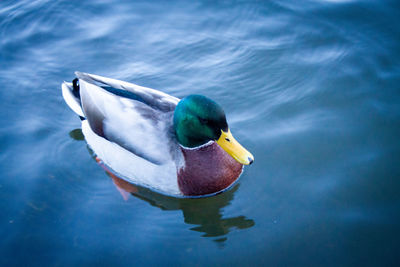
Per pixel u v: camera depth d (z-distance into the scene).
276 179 1.24
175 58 1.51
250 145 1.30
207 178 1.22
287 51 1.50
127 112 1.24
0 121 1.38
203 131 1.18
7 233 1.18
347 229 1.14
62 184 1.27
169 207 1.23
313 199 1.20
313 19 1.55
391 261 1.10
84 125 1.32
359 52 1.45
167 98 1.27
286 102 1.38
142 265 1.13
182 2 1.66
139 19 1.62
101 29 1.60
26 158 1.31
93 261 1.14
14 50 1.54
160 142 1.21
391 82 1.37
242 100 1.40
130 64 1.50
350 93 1.37
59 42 1.56
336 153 1.26
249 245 1.15
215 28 1.58
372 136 1.28
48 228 1.19
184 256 1.14
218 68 1.48
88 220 1.20
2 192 1.25
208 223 1.19
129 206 1.23
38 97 1.44
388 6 1.55
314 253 1.12
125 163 1.25
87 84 1.30
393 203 1.17
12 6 1.66
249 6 1.62
